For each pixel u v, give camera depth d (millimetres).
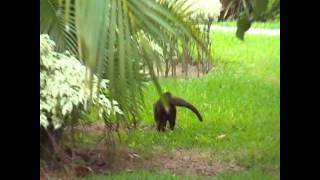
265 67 19438
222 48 22672
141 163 10359
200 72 18047
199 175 9914
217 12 14266
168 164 10461
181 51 5883
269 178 9453
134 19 4324
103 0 4105
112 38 4145
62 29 7730
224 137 12102
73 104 8555
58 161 9094
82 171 9469
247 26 5059
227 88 16609
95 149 10430
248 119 13484
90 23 4027
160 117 12523
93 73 4082
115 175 9430
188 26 4680
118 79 4387
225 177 9539
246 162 10484
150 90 12969
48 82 8297
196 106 14734
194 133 12555
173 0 4625
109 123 10117
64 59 8414
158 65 4590
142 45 4430
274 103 14625
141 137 11875
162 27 4418
